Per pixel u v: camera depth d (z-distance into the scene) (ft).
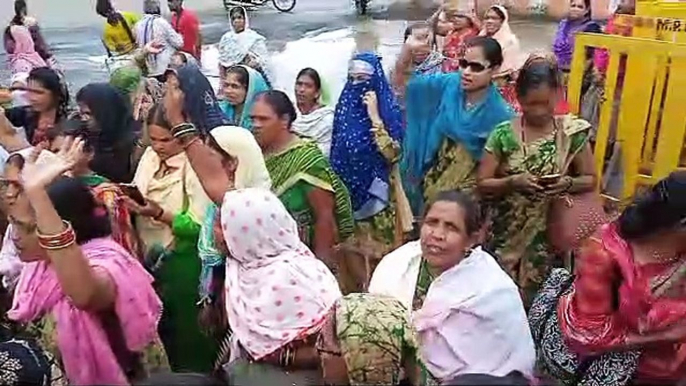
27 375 9.01
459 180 15.29
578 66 17.19
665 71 15.93
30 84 15.12
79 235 9.71
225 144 12.58
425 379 9.29
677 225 9.54
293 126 17.21
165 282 12.37
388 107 17.30
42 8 63.67
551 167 13.84
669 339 9.68
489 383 6.06
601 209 14.12
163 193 12.78
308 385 9.87
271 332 9.88
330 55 25.91
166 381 7.13
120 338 9.68
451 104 15.31
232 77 18.39
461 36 25.53
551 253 14.10
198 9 66.69
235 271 10.39
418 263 10.33
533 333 10.32
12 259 11.29
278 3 66.54
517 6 59.11
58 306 9.45
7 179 11.05
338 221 15.28
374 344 8.08
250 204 10.16
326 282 10.27
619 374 9.79
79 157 10.90
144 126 14.16
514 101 18.20
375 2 70.69
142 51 31.27
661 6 18.95
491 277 9.37
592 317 9.69
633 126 16.42
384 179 16.93
